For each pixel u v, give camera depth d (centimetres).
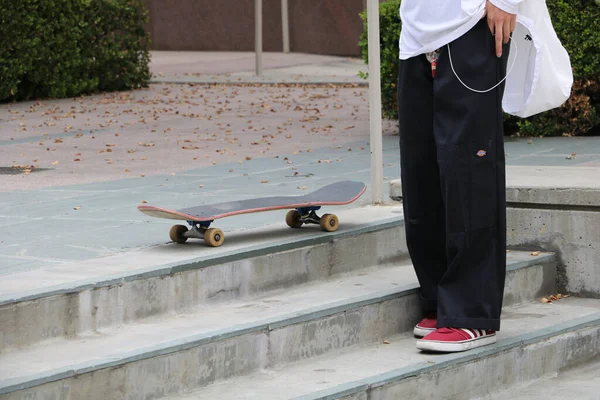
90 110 2489
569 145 1672
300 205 963
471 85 776
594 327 955
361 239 979
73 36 2747
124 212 1124
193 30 4966
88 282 760
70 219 1084
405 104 829
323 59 4388
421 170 838
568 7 1759
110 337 751
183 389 733
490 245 808
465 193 790
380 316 877
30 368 673
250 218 1058
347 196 1016
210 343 748
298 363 812
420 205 848
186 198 1222
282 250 900
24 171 1534
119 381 692
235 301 862
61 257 874
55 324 739
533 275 1030
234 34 4866
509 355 862
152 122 2238
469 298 818
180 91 3011
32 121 2280
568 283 1058
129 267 814
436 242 858
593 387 881
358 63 4222
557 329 916
